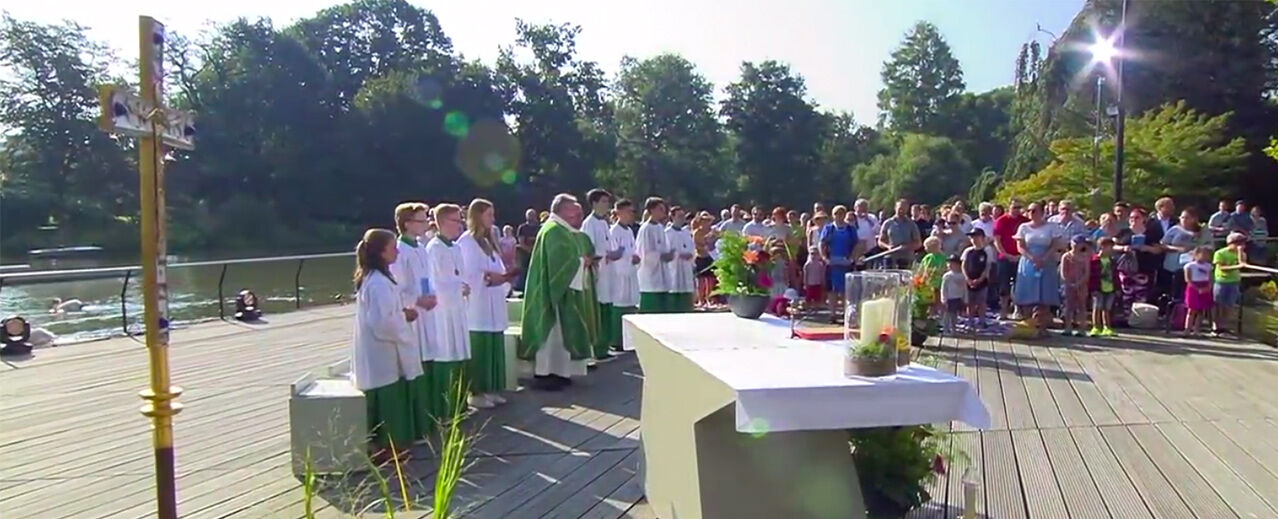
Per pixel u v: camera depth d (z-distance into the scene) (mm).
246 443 5508
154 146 2906
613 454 5121
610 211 9070
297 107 43562
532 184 46938
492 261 6496
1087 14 29844
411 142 44469
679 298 9445
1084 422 5770
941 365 7879
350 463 4695
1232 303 9750
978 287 10039
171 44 42531
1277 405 6273
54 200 36938
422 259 5523
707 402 3236
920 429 3906
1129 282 10484
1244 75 28266
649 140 56500
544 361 6945
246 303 12188
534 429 5695
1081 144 24062
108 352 9281
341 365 5703
